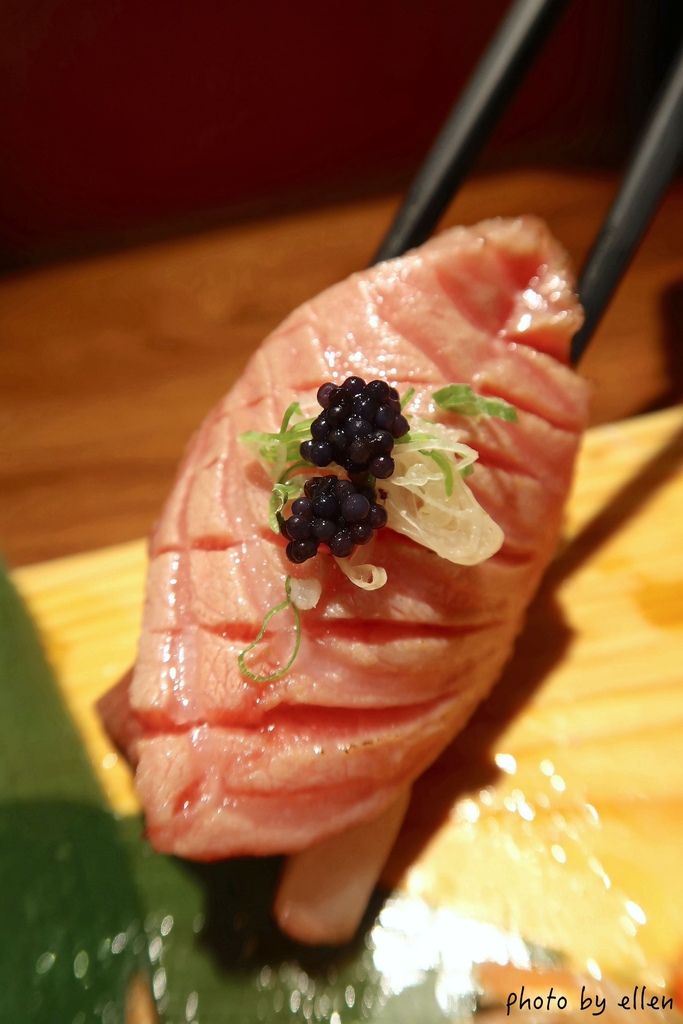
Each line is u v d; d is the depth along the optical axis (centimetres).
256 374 13
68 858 13
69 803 14
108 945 12
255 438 12
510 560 13
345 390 11
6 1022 11
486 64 15
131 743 13
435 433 12
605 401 19
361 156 28
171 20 25
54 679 15
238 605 12
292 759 11
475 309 13
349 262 24
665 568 16
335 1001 12
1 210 28
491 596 13
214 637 12
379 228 25
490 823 13
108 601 17
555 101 28
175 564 12
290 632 12
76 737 15
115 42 25
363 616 12
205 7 25
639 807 13
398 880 13
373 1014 12
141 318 23
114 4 24
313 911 12
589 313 15
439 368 13
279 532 11
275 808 12
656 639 15
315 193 28
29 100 26
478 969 12
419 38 27
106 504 19
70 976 12
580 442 14
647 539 16
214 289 24
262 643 12
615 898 13
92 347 23
